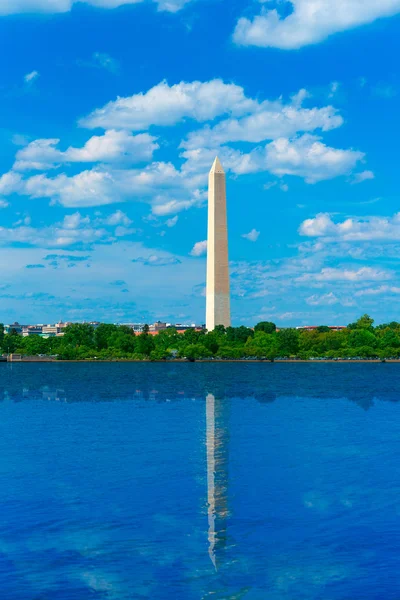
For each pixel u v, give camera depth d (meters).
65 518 47.56
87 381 179.25
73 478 59.44
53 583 37.16
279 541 43.00
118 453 71.38
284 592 36.19
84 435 84.12
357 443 77.62
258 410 112.19
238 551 41.44
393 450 73.00
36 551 41.38
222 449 73.62
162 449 73.81
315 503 51.22
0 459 68.19
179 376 198.88
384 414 106.88
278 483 57.38
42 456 69.88
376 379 187.62
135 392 146.00
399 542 42.81
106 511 49.25
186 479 58.94
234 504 51.00
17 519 47.38
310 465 64.81
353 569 38.97
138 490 55.16
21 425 93.75
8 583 37.16
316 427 91.19
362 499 52.31
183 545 42.34
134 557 40.53
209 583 37.22
